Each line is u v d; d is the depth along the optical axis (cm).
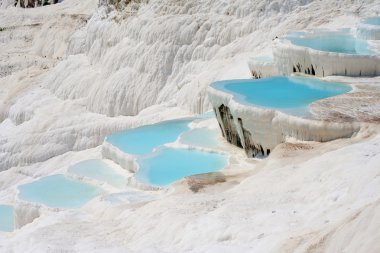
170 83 2844
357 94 1675
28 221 1733
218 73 2600
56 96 3262
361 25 2225
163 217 1204
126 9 3238
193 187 1402
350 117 1476
